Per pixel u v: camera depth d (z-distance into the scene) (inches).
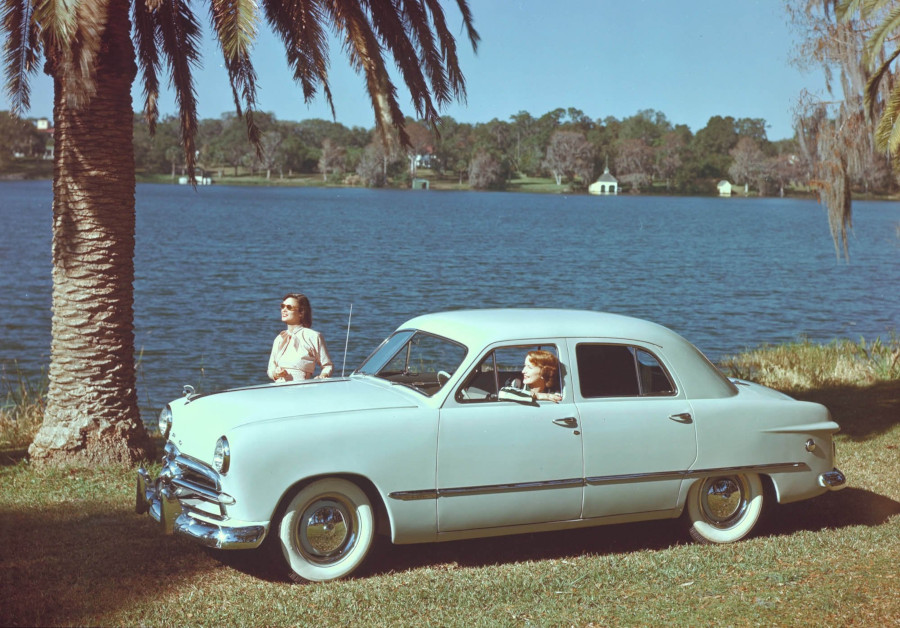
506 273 1866.4
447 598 207.5
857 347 745.6
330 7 364.5
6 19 382.6
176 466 225.3
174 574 221.6
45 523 262.4
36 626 185.3
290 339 298.4
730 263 2294.5
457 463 226.4
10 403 562.3
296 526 215.0
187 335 967.6
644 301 1423.5
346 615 196.2
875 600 208.7
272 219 4042.8
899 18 475.5
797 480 266.2
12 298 1253.1
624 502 245.3
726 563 238.4
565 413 238.5
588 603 206.7
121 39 330.6
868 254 2748.5
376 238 2928.2
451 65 423.2
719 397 260.1
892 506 306.0
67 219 329.4
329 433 215.0
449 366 239.1
